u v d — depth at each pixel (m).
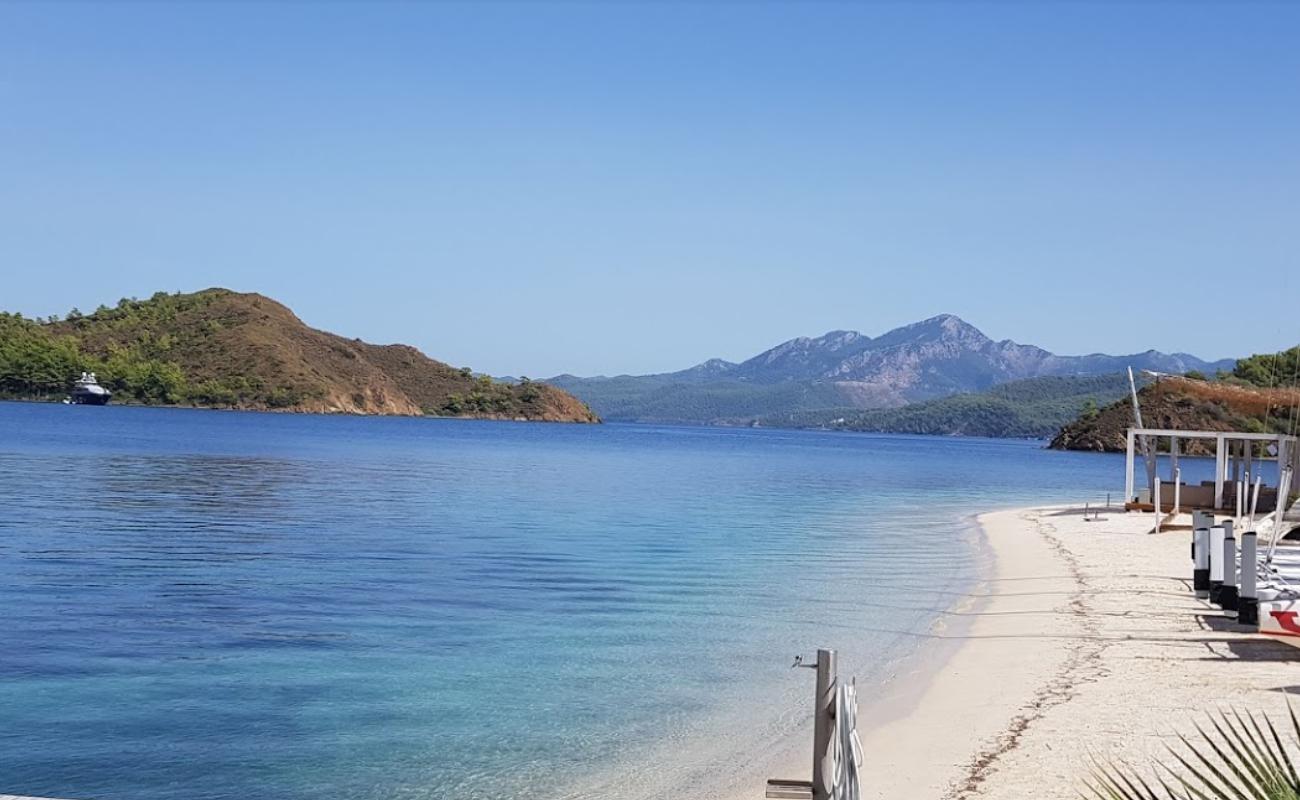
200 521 31.33
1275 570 13.85
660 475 65.62
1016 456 137.50
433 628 16.52
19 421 114.94
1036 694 11.92
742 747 10.74
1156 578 21.78
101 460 58.78
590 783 9.70
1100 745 9.77
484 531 30.41
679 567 23.77
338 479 51.72
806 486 58.59
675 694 12.75
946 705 11.72
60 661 14.02
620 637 16.02
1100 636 15.34
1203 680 12.35
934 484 65.12
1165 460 115.50
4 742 10.72
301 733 11.14
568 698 12.55
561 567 23.38
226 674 13.49
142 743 10.74
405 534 29.19
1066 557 25.62
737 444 162.62
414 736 11.06
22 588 19.36
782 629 16.70
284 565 22.88
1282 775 4.54
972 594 20.30
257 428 128.62
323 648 15.02
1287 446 26.31
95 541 26.16
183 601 18.41
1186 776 8.70
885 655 14.79
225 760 10.27
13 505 34.34
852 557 26.14
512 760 10.33
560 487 50.91
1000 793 8.59
